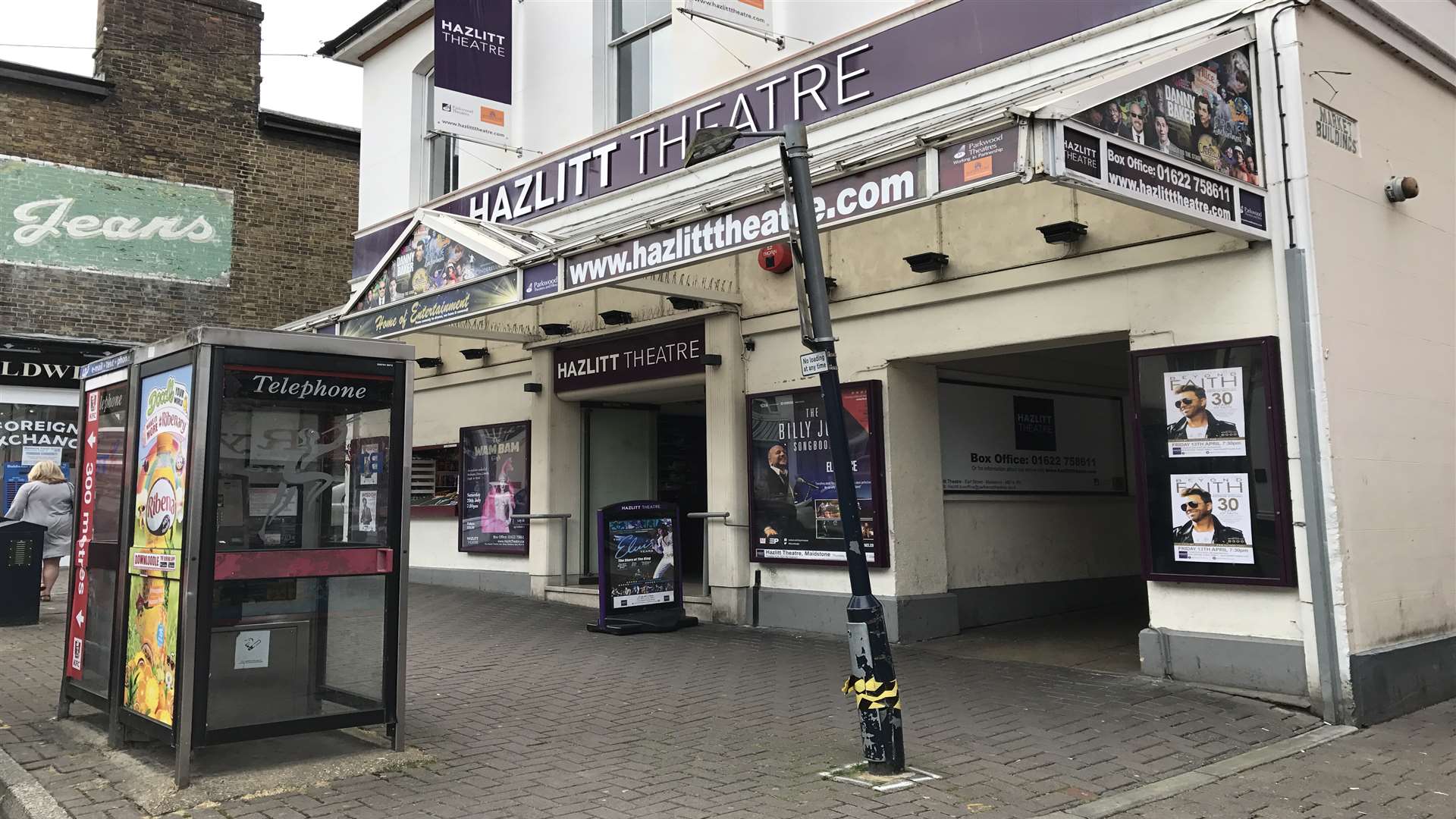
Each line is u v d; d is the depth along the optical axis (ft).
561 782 17.88
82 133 58.18
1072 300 27.04
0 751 19.88
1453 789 17.83
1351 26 25.25
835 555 32.30
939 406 33.35
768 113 35.06
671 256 26.43
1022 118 18.63
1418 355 26.00
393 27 53.01
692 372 37.09
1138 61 22.62
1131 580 39.96
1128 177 19.85
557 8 44.78
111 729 19.94
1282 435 23.11
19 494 40.40
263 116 63.82
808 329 18.88
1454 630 25.63
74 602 22.63
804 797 16.97
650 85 41.63
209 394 17.95
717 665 28.43
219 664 18.67
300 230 65.05
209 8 62.80
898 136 21.09
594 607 39.91
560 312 42.16
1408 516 24.59
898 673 26.89
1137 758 19.30
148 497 19.51
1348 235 24.16
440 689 25.68
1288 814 16.53
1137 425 25.41
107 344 58.18
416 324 34.99
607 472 43.96
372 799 17.01
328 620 19.90
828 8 33.91
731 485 35.35
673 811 16.33
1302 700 22.57
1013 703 23.41
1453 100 29.30
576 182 42.16
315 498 19.80
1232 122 22.99
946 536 33.06
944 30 30.40
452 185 51.31
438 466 49.37
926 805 16.61
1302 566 22.66
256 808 16.58
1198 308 24.56
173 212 60.75
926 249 30.12
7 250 55.72
